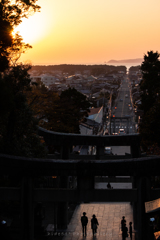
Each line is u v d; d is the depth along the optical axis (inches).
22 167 886.4
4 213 1063.0
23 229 887.7
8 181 1076.5
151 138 1077.1
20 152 1068.5
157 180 1307.8
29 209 890.1
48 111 1859.0
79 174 890.7
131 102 7544.3
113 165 887.7
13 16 1071.6
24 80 1081.4
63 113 1998.0
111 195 889.5
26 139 1133.1
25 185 890.1
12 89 1055.6
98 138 1306.6
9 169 888.9
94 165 890.1
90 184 893.8
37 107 1787.6
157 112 1058.1
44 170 890.1
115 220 1163.3
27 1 1075.9
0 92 844.6
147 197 887.1
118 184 1734.7
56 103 2016.5
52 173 892.6
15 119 1076.5
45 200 896.9
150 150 1497.3
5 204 1066.1
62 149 1299.2
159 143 1086.4
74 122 2049.7
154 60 2362.2
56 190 894.4
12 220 1010.7
